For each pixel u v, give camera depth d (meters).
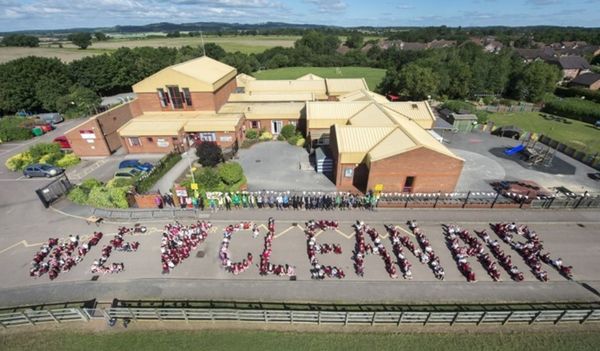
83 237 31.08
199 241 30.02
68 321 22.83
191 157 47.84
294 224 32.38
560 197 34.59
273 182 40.59
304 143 52.16
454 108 70.44
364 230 31.30
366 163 36.81
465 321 22.22
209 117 53.19
